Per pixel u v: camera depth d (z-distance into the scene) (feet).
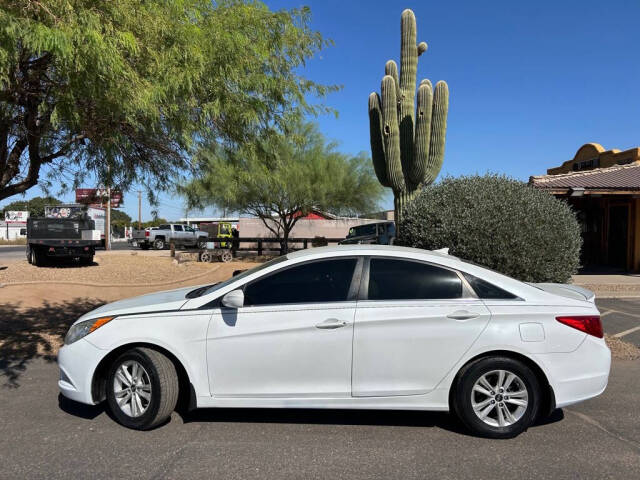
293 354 12.85
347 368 12.83
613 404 15.31
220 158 22.38
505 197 23.39
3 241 154.51
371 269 13.52
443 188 26.11
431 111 36.60
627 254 51.34
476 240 22.25
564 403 12.74
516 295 13.20
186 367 13.06
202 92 18.19
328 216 98.27
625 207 52.80
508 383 12.80
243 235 101.96
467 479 10.68
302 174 63.16
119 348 13.62
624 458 11.68
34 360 20.51
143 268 56.90
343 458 11.68
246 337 12.96
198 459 11.59
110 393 13.50
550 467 11.23
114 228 206.59
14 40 12.62
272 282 13.55
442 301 13.04
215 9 20.17
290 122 22.25
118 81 14.75
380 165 39.19
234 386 13.06
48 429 13.32
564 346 12.71
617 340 23.34
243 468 11.16
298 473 10.94
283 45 21.77
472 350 12.70
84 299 36.40
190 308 13.41
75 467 11.17
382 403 12.85
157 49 16.84
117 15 15.31
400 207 37.96
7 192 20.15
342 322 12.81
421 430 13.41
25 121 18.24
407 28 37.78
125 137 19.03
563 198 47.32
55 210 70.85
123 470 11.03
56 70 15.40
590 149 67.05
